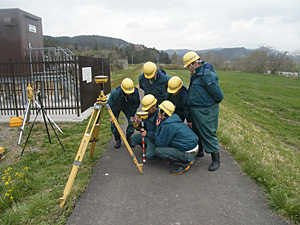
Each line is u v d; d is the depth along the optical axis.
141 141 4.72
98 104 3.84
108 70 13.32
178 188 3.69
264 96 24.09
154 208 3.22
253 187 3.70
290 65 58.69
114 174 4.15
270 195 3.40
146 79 4.71
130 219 3.01
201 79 3.93
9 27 10.51
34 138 6.55
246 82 36.78
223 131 6.34
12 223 2.95
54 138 6.43
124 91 4.55
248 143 6.11
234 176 4.04
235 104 19.28
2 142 6.38
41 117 8.34
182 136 4.01
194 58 3.99
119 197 3.47
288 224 2.87
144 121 4.50
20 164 5.08
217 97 3.89
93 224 2.93
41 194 3.53
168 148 4.12
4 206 3.48
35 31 11.72
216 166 4.27
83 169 4.34
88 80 9.23
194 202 3.34
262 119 14.70
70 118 8.20
